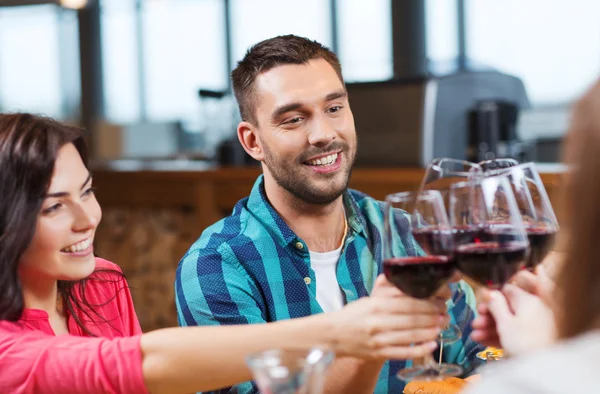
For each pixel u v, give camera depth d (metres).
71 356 1.33
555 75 7.25
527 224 1.41
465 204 1.31
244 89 1.86
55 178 1.39
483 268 1.24
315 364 1.03
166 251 4.69
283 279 1.86
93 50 9.62
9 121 1.40
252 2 8.75
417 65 7.53
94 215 1.46
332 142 1.77
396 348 1.26
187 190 4.53
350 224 1.93
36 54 10.27
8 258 1.38
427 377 1.28
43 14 10.16
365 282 1.91
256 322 1.83
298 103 1.76
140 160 8.28
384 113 4.55
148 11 9.43
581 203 0.84
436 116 4.39
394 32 7.59
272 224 1.87
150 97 9.54
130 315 1.84
